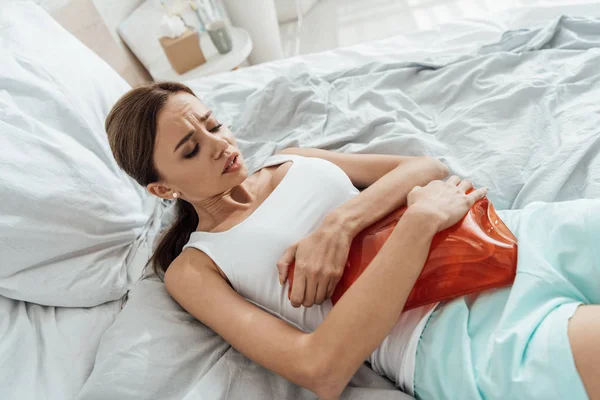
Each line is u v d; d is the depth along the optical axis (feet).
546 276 1.83
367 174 2.92
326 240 2.22
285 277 2.25
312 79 4.12
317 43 8.52
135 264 3.08
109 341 2.30
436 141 3.22
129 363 2.14
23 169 2.49
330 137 3.52
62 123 2.98
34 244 2.44
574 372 1.53
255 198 2.81
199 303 2.29
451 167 2.95
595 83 3.03
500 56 3.60
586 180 2.49
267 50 7.60
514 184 2.74
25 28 3.31
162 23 5.19
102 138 3.22
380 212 2.37
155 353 2.21
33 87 2.93
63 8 4.34
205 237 2.62
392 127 3.42
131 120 2.35
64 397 2.16
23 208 2.41
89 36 4.69
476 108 3.25
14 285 2.38
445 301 2.11
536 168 2.74
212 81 4.79
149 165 2.45
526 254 1.94
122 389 2.04
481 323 1.95
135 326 2.35
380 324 1.86
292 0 9.11
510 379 1.66
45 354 2.32
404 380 2.07
